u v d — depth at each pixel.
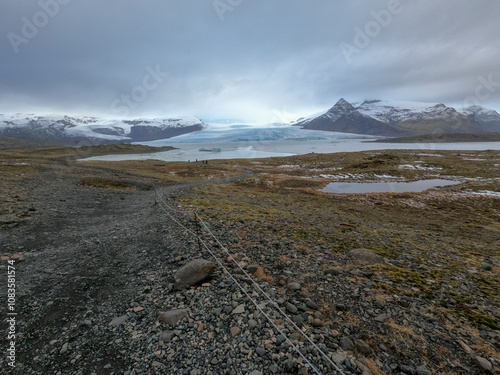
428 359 5.29
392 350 5.53
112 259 11.40
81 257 11.71
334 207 38.03
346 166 100.00
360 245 13.95
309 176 81.81
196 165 103.56
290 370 4.89
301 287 8.15
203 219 17.19
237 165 117.94
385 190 56.75
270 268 9.62
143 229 15.70
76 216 20.02
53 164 70.38
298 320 6.36
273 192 53.19
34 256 11.85
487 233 25.27
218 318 6.57
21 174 40.38
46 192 28.38
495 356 5.37
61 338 6.36
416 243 16.27
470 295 8.35
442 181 66.75
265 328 6.09
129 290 8.58
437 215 36.25
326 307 7.11
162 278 9.06
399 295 7.92
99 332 6.52
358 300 7.54
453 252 14.58
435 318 6.77
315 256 11.30
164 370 5.11
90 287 8.95
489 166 84.19
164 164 108.75
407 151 151.88
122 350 5.80
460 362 5.23
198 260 8.94
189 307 7.12
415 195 47.19
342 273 9.45
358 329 6.19
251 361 5.16
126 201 28.64
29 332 6.62
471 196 45.56
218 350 5.52
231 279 8.51
